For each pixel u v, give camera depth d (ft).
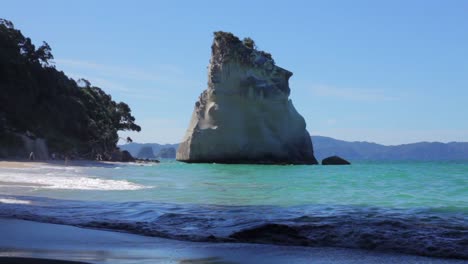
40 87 243.81
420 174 120.67
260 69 273.54
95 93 322.96
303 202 47.50
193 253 21.34
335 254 21.75
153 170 141.59
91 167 148.36
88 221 30.48
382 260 20.70
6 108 210.18
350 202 47.57
